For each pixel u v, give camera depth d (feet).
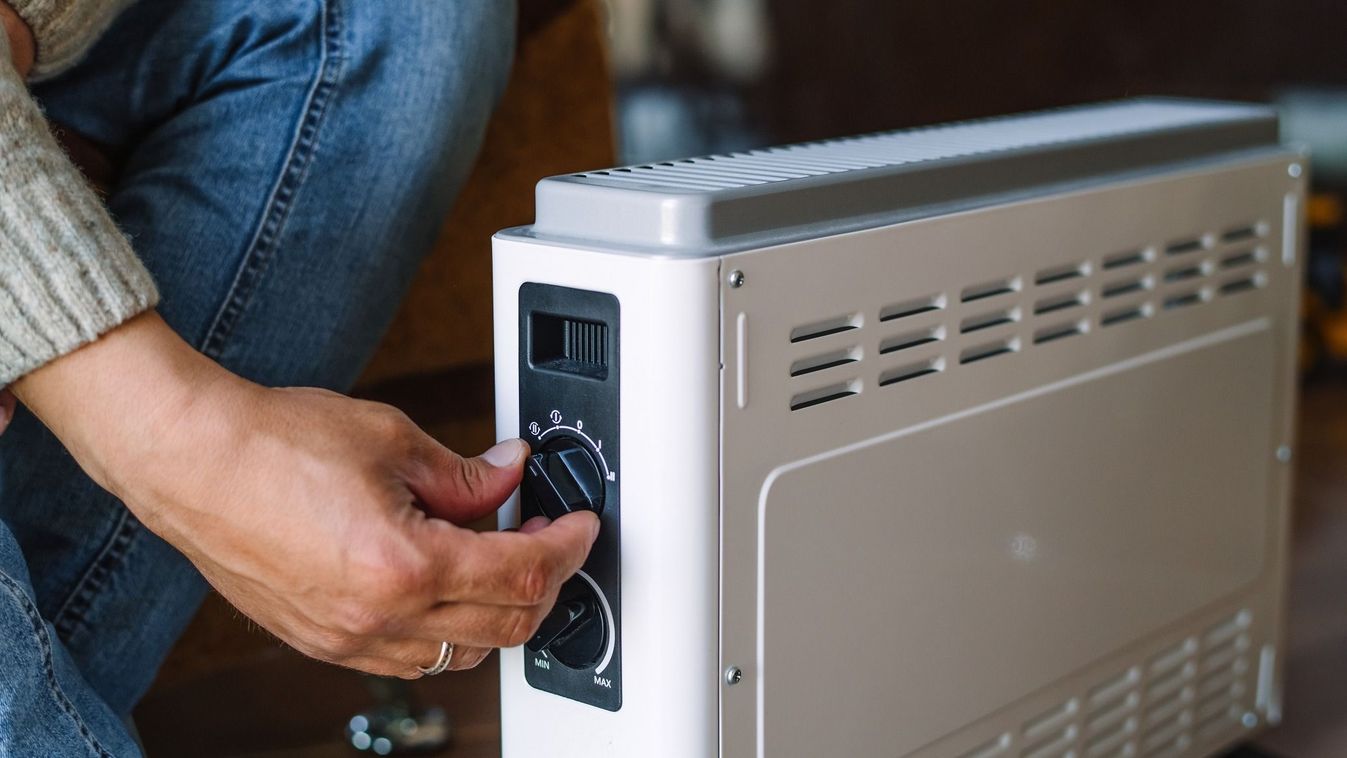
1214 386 2.94
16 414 2.30
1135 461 2.75
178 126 2.44
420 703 3.72
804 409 2.02
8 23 1.95
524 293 1.98
